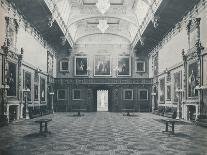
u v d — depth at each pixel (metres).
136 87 31.97
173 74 21.64
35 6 17.73
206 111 14.61
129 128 13.30
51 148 7.79
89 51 32.44
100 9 24.64
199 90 15.30
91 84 31.88
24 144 8.45
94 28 32.00
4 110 14.43
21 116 17.84
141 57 32.41
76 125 14.79
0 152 7.12
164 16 19.61
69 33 27.88
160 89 26.42
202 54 15.10
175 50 20.92
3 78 14.61
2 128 13.00
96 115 24.44
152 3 19.22
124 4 25.39
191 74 17.00
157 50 27.94
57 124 15.37
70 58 32.31
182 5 17.27
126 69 32.22
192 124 15.30
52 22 19.53
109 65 32.28
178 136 10.37
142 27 24.33
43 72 24.97
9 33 15.57
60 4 22.11
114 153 7.07
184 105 18.39
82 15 26.44
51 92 27.91
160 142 8.95
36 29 22.22
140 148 7.82
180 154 6.95
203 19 15.11
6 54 14.70
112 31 32.09
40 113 22.61
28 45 19.94
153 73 30.12
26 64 19.19
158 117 21.70
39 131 11.72
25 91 18.38
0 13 14.22
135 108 31.72
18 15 17.45
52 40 27.44
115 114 26.20
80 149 7.65
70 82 31.86
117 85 31.95
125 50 32.53
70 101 31.70
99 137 10.12
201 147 8.00
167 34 23.56
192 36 16.78
